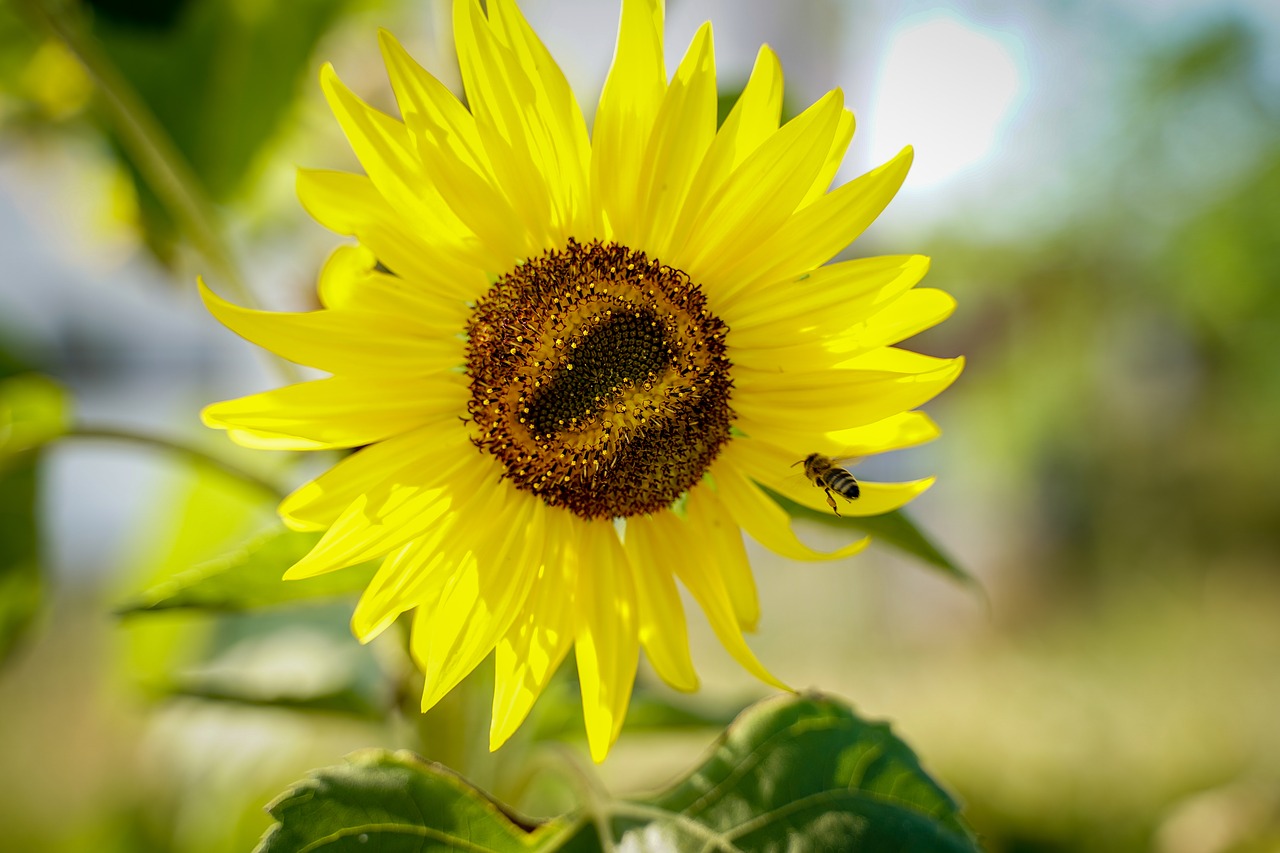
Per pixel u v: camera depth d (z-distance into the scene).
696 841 0.51
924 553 0.54
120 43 0.63
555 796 0.65
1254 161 2.46
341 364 0.50
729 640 0.53
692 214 0.52
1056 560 2.52
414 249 0.50
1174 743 1.46
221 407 0.49
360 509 0.51
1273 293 2.47
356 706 0.59
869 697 1.75
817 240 0.51
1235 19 2.47
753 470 0.54
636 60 0.50
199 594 0.50
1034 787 1.34
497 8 0.49
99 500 2.01
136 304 1.98
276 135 0.66
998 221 2.53
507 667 0.52
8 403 0.60
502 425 0.52
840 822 0.51
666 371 0.53
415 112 0.49
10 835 1.04
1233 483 2.54
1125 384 2.63
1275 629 2.08
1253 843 1.03
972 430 2.61
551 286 0.52
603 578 0.53
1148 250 2.58
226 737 0.70
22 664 1.54
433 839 0.50
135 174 0.63
